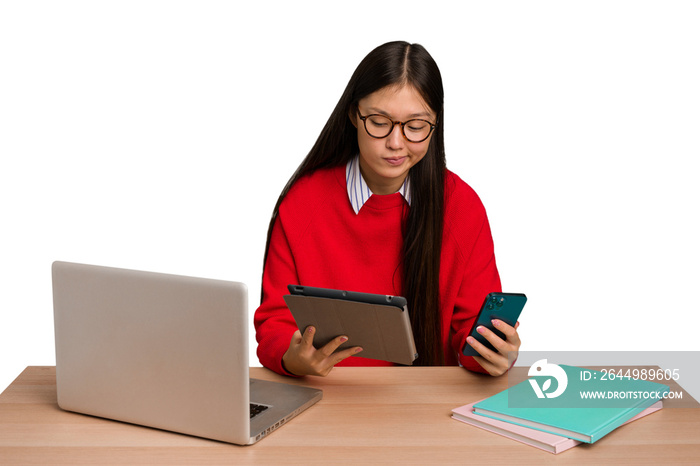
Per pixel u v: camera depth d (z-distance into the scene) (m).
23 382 2.48
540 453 2.02
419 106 2.51
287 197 2.90
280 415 2.19
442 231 2.85
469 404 2.27
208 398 2.07
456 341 2.85
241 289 1.99
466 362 2.53
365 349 2.39
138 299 2.11
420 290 2.86
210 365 2.05
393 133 2.52
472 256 2.90
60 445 2.08
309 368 2.43
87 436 2.13
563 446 2.03
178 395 2.11
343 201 2.85
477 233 2.90
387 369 2.57
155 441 2.11
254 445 2.07
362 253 2.88
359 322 2.29
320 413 2.25
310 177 2.89
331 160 2.85
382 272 2.89
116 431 2.16
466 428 2.16
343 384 2.46
